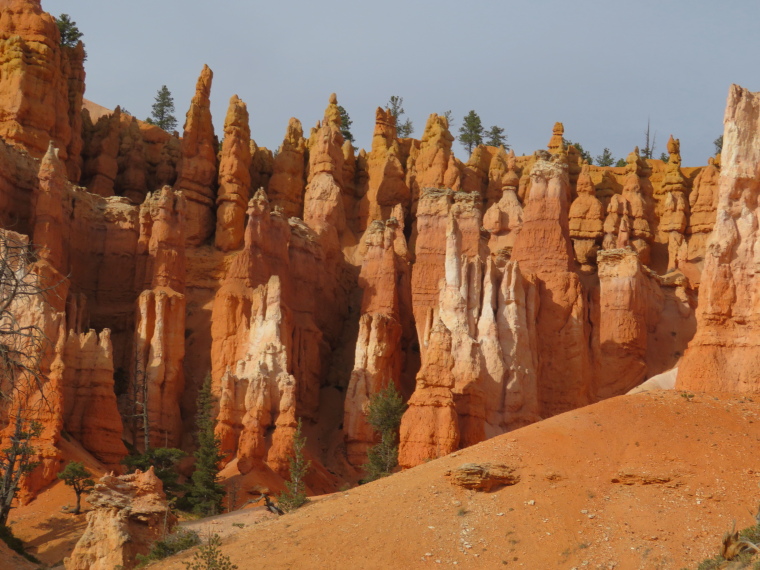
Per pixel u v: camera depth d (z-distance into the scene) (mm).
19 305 70562
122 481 53969
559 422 48750
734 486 42094
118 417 72875
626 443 45969
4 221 80562
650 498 42406
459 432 62125
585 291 86000
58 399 67562
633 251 92500
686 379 51750
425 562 41562
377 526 44375
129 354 85500
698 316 52812
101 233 90125
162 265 85875
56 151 82000
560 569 39688
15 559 55312
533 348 77625
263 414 75938
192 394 85938
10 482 60656
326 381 91875
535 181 85125
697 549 39125
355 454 79812
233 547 45688
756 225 52500
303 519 47188
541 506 43094
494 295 77188
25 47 92938
